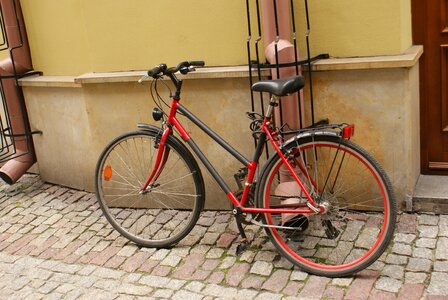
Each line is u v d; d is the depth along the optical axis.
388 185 3.30
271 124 3.67
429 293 3.17
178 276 3.73
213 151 4.52
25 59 5.58
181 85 4.19
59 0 5.12
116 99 4.78
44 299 3.65
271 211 3.61
